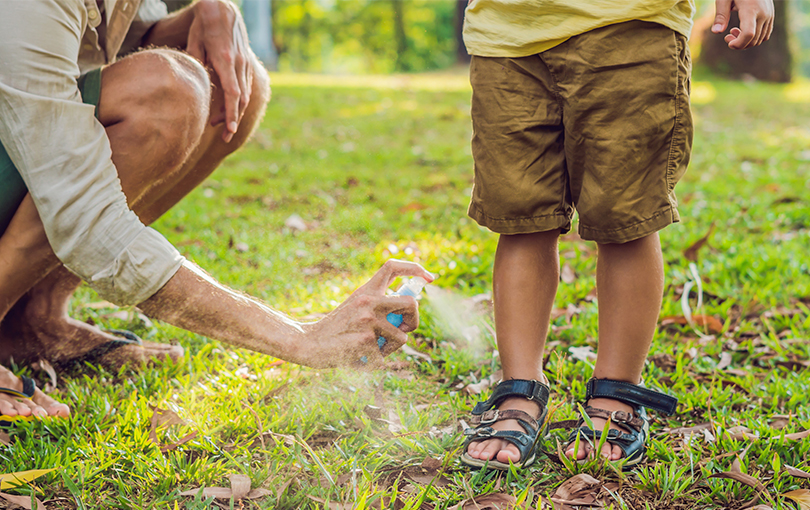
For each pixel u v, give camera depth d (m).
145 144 1.59
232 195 4.16
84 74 1.60
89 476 1.49
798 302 2.57
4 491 1.44
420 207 3.87
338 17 28.64
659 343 2.24
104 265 1.37
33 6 1.36
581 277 2.83
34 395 1.75
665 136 1.57
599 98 1.55
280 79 12.76
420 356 2.13
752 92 11.49
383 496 1.44
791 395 1.90
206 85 1.72
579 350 2.13
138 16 2.02
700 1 18.78
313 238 3.37
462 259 2.96
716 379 2.04
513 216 1.64
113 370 2.04
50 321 1.99
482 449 1.55
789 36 15.50
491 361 2.12
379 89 10.48
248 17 25.42
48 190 1.35
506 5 1.64
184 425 1.70
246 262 3.02
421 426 1.73
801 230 3.41
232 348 2.18
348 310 1.44
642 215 1.58
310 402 1.83
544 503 1.45
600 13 1.53
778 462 1.49
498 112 1.65
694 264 2.81
